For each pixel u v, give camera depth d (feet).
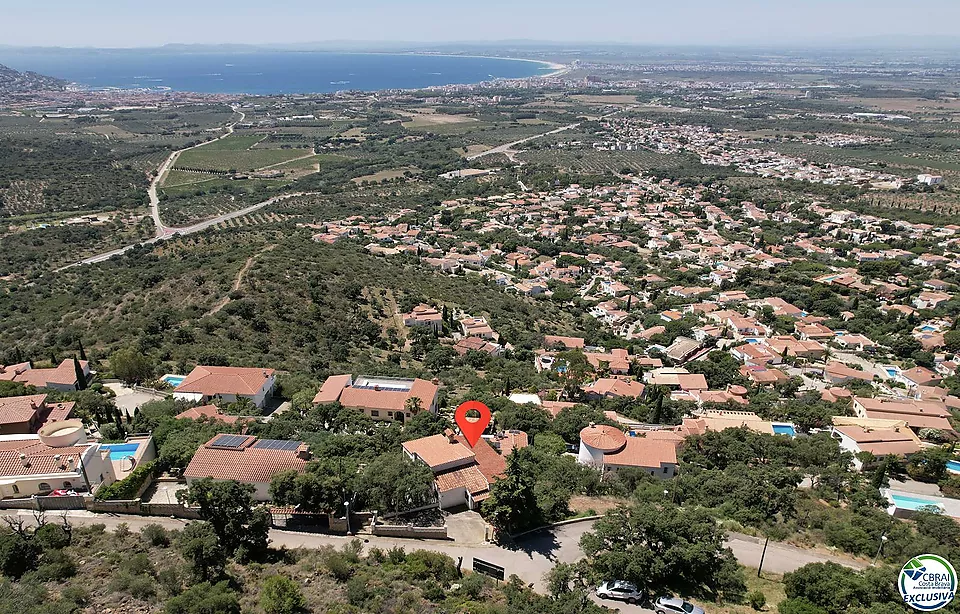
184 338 382.42
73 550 153.17
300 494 180.45
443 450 213.66
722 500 225.97
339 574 153.48
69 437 198.90
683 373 415.23
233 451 202.59
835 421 329.31
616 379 383.24
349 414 276.41
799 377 419.95
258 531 164.25
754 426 315.99
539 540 187.11
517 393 349.61
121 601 133.80
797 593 167.32
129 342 379.96
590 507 209.97
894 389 422.41
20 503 177.68
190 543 146.30
